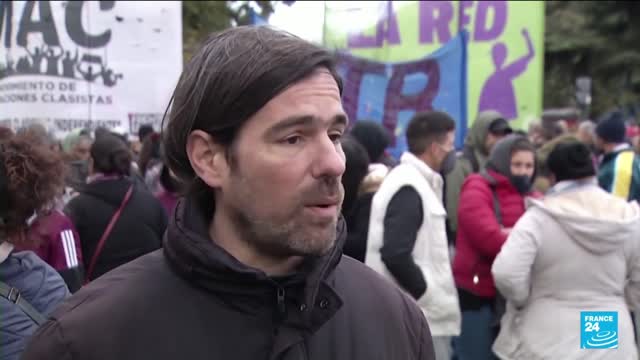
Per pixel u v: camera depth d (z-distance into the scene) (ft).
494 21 20.81
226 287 3.43
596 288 9.28
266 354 3.45
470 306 11.44
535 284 9.58
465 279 11.43
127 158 11.82
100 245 11.42
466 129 20.01
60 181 6.43
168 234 3.57
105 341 3.32
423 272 9.66
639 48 68.90
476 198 11.32
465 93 20.03
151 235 11.84
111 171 11.73
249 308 3.46
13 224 5.85
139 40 18.62
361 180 10.17
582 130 26.03
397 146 20.38
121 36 18.51
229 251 3.60
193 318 3.43
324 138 3.32
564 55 73.36
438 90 20.17
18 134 6.21
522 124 20.68
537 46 20.51
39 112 17.63
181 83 3.51
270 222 3.33
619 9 68.80
